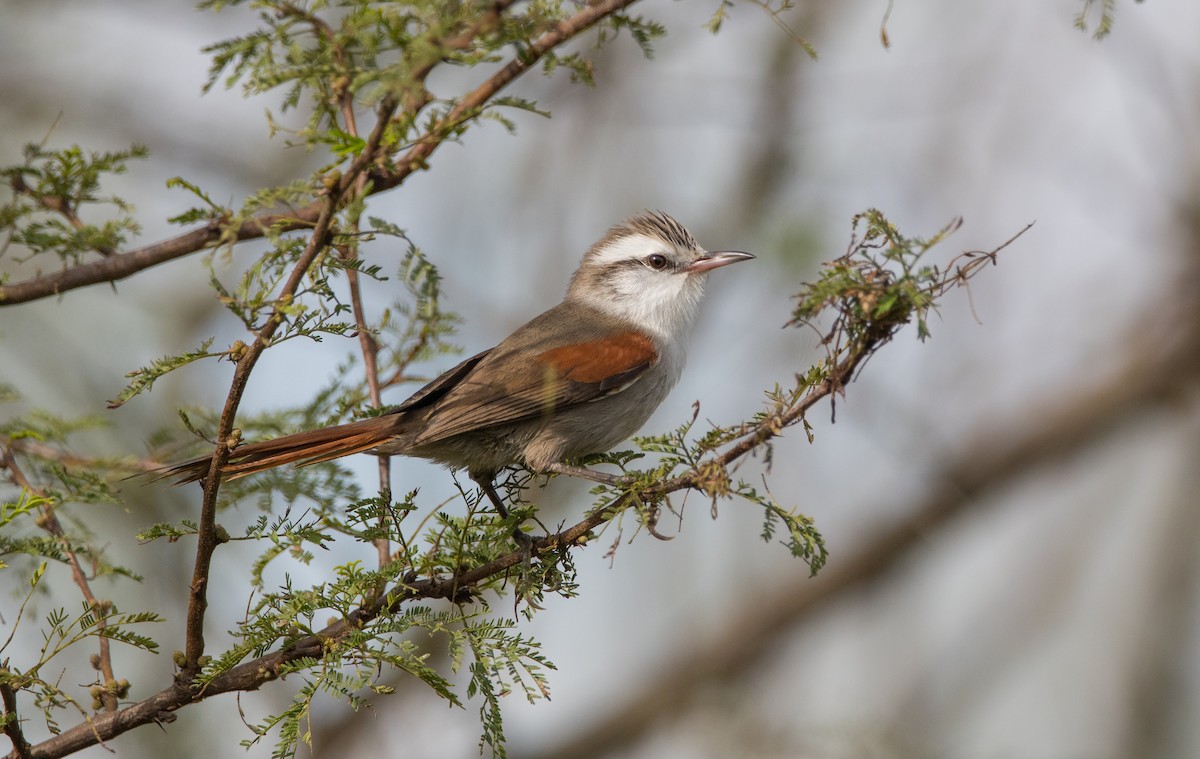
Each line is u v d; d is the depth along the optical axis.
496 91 6.50
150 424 14.32
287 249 6.49
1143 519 18.75
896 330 6.78
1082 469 18.70
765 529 7.07
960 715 17.52
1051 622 18.12
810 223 15.65
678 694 17.39
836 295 6.69
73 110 15.65
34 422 8.79
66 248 8.72
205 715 13.74
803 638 18.25
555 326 11.32
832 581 17.84
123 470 8.52
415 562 7.25
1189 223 17.95
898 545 18.02
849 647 18.25
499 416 9.99
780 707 15.85
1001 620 18.14
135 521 13.30
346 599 6.95
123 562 13.33
